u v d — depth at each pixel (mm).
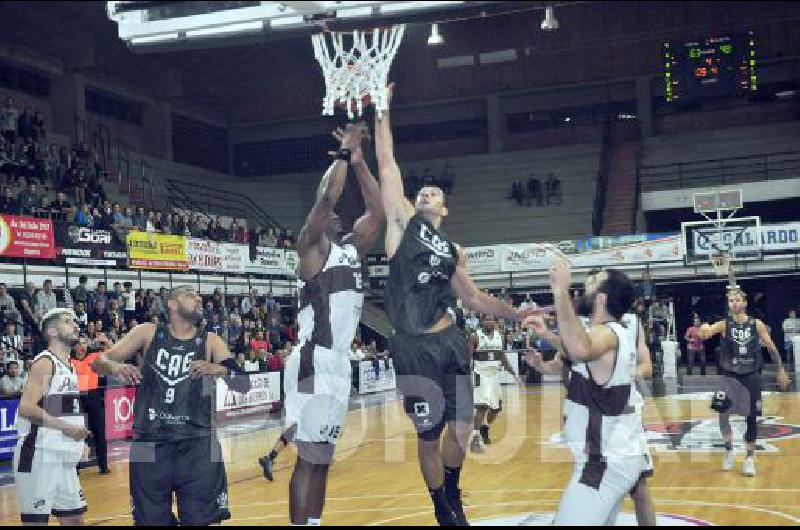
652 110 31438
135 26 4875
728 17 25500
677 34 26203
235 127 34562
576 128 32344
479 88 32688
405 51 27641
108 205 19922
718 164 29141
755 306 26359
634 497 4664
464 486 8352
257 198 32000
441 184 31109
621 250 23297
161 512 4809
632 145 31344
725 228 22438
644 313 22094
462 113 33469
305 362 4711
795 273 22125
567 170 30875
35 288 15445
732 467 8992
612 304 4305
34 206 17781
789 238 22031
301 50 26375
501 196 30844
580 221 29219
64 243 17062
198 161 33281
